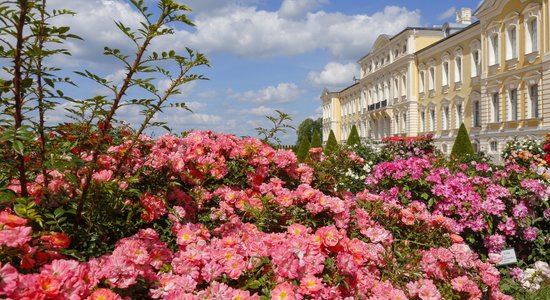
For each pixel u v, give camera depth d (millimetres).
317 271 2275
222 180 3699
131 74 2262
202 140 3738
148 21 2238
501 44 24625
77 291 1764
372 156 12281
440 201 4965
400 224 3631
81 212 2352
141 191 2910
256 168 3799
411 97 37062
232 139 4023
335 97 62188
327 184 4102
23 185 2129
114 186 2346
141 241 2350
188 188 3453
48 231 2107
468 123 29547
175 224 2752
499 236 4758
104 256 2139
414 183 5180
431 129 34812
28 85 1914
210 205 3447
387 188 5480
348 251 2529
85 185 2232
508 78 24016
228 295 2145
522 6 22812
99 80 2205
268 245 2426
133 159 3066
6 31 1913
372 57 47031
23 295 1616
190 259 2359
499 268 4930
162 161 3094
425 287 2766
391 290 2574
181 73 2500
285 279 2244
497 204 4801
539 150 11258
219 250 2467
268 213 3100
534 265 4934
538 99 21922
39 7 1953
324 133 66750
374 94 47156
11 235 1706
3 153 2072
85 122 2418
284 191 3262
